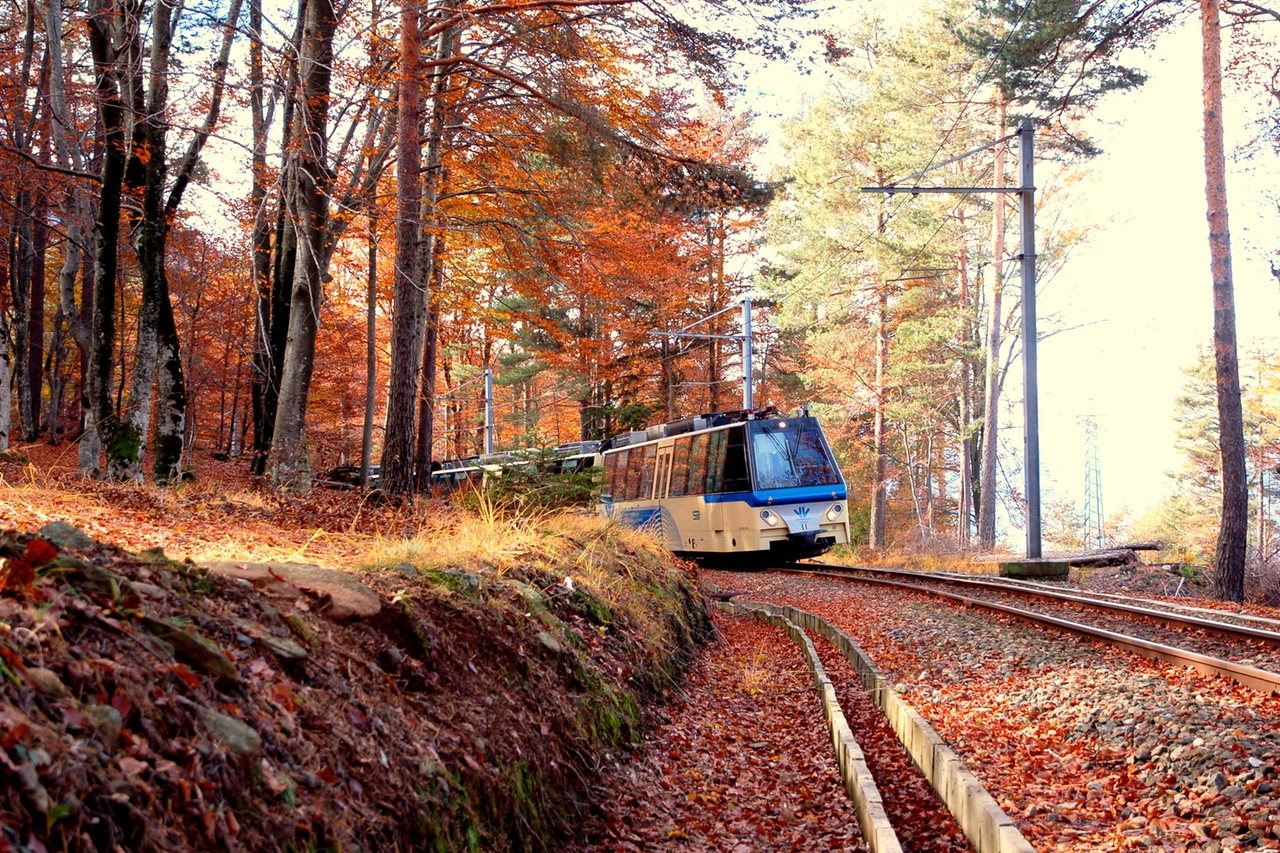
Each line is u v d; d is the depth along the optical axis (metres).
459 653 5.57
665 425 24.84
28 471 9.02
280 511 10.31
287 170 14.71
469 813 4.32
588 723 6.44
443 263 20.22
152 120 14.24
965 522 37.88
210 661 3.61
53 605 3.27
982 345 36.47
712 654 11.60
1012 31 23.86
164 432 14.73
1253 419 45.91
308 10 15.82
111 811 2.62
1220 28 17.91
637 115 15.41
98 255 14.73
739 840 5.66
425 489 21.11
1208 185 18.05
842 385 37.25
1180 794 5.70
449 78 17.62
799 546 21.23
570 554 9.50
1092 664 9.28
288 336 16.53
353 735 4.01
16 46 19.59
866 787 5.62
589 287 18.33
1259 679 7.69
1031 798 5.93
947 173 33.91
